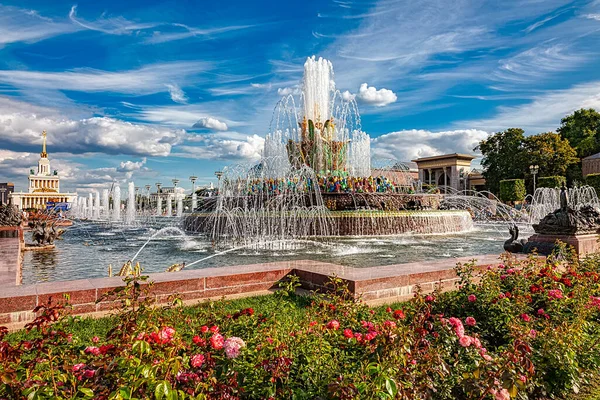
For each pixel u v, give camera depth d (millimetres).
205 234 22500
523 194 50156
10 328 5012
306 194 22734
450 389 3283
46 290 5500
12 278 6785
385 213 20469
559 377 3943
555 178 47938
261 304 6121
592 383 4242
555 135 51500
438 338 3785
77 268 11727
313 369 3096
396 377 2852
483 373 3191
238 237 20188
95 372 2623
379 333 3359
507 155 54844
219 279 6621
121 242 18828
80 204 55500
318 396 2943
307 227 19906
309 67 27578
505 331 4730
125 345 2836
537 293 5500
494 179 56875
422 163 86812
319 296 6156
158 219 43812
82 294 5551
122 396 2301
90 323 5152
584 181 49406
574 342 4223
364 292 6297
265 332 3504
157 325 3334
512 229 11711
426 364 3150
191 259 12953
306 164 27188
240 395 2836
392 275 6648
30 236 22516
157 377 2527
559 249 9523
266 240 18281
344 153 27734
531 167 45781
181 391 2359
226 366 2840
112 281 6090
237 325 3797
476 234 22125
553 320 4871
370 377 2928
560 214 10867
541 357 3953
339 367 3209
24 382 2436
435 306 5309
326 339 3676
